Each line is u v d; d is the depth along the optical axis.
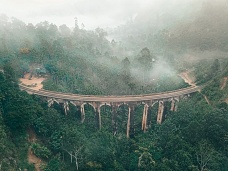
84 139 82.56
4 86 83.12
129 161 81.56
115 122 106.56
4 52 124.31
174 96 111.69
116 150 86.56
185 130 81.88
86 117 109.00
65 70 126.69
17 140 75.06
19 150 73.19
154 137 95.06
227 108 87.12
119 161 81.06
